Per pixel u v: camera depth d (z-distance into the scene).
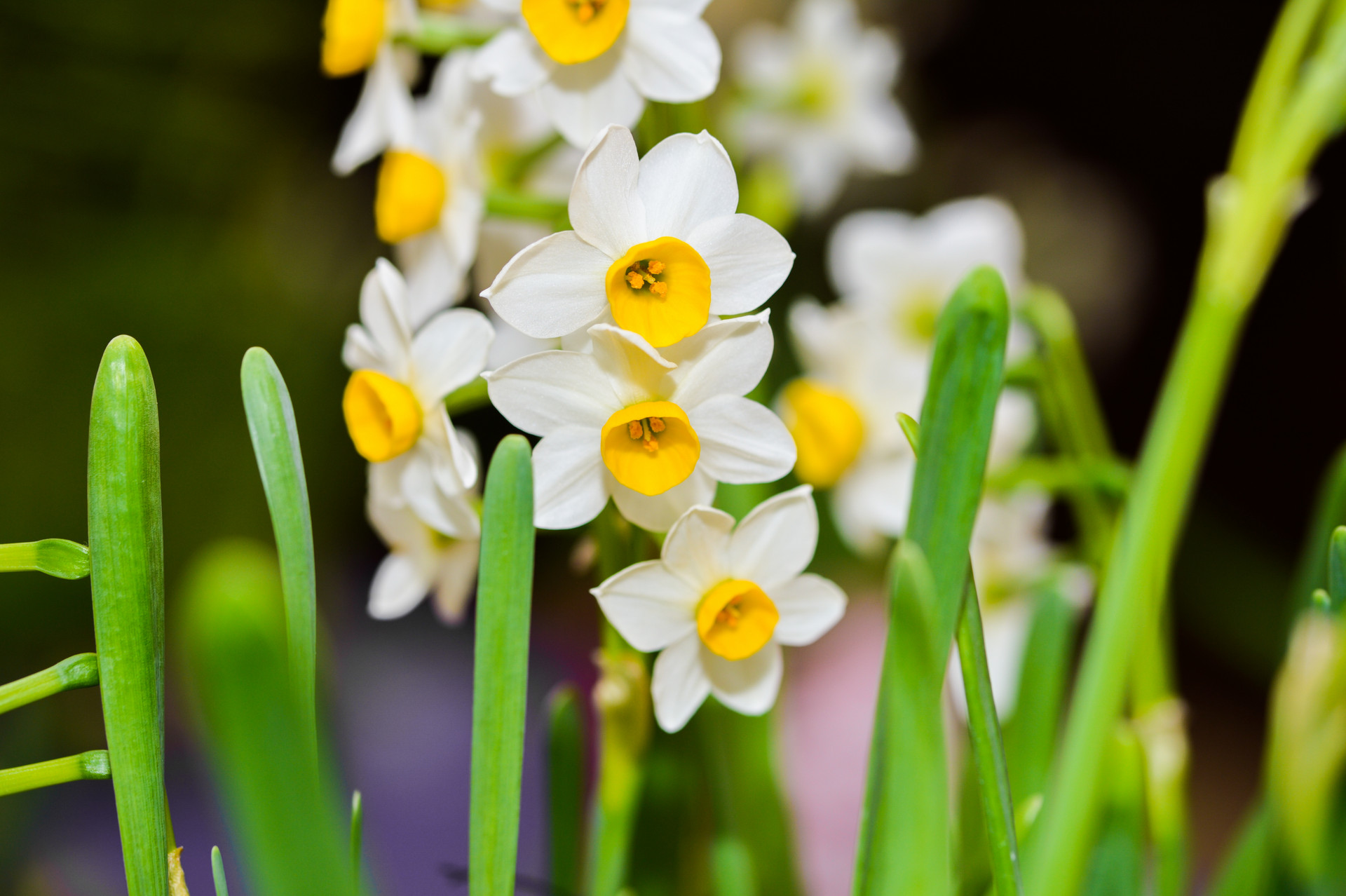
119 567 0.30
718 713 0.37
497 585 0.30
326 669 0.31
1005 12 2.02
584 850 0.40
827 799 0.76
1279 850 0.31
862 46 0.73
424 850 1.07
